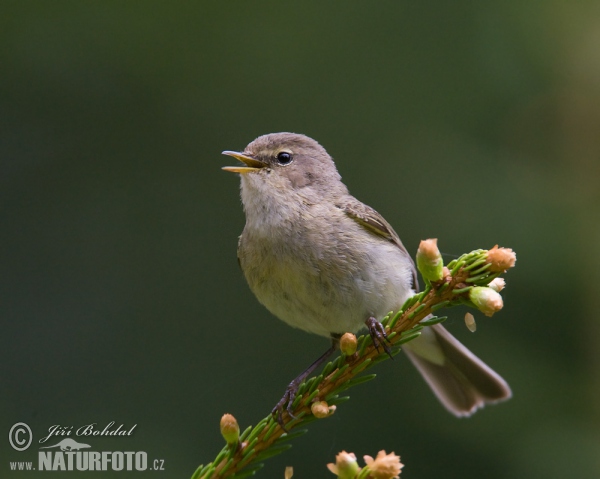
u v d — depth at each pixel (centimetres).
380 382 970
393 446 940
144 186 1080
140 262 1056
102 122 1080
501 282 497
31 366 998
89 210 1069
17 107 1065
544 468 859
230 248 1071
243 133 1086
